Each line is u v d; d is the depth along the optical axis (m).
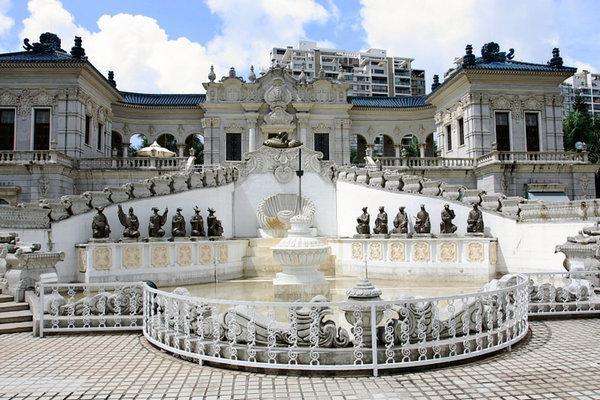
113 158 36.31
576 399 6.50
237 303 8.10
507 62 41.41
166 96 47.78
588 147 50.66
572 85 110.12
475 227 20.89
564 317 11.56
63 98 36.28
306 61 103.12
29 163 33.12
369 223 22.47
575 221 18.88
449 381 7.31
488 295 8.68
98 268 18.11
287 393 6.90
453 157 41.78
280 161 25.30
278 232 24.45
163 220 20.36
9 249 13.08
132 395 6.88
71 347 9.53
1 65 35.25
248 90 41.94
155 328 9.62
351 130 47.09
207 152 41.44
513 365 8.05
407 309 8.02
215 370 8.00
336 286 18.23
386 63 108.69
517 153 37.00
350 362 7.75
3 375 7.79
